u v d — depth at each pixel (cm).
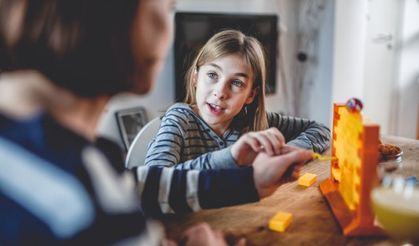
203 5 338
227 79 129
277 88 399
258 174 82
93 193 40
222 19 336
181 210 84
